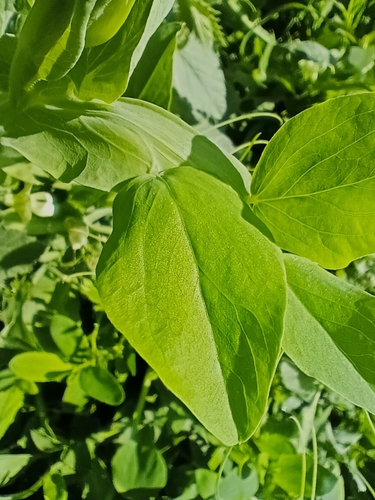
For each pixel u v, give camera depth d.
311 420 0.16
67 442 0.14
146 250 0.08
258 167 0.11
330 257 0.11
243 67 0.19
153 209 0.09
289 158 0.11
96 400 0.15
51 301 0.14
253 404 0.07
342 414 0.18
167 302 0.08
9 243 0.13
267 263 0.08
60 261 0.14
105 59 0.10
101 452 0.15
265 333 0.08
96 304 0.15
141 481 0.14
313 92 0.20
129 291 0.08
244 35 0.19
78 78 0.10
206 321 0.08
